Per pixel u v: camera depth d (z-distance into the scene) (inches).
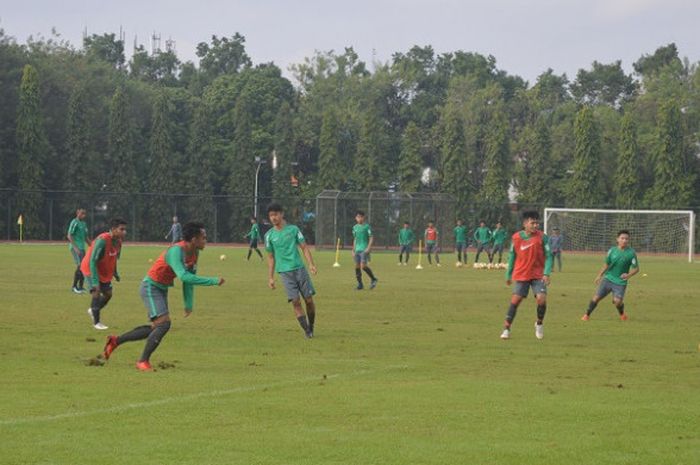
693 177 3966.5
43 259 2262.6
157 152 4124.0
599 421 506.3
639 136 4197.8
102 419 499.5
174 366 684.1
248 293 1354.6
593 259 3100.4
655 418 514.9
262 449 439.2
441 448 444.1
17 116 3917.3
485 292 1454.2
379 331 924.0
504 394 581.3
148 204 3978.8
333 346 810.2
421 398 565.6
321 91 5044.3
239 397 564.1
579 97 5265.8
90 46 5974.4
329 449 439.8
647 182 4119.1
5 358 708.0
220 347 793.6
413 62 5506.9
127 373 648.4
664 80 4534.9
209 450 436.8
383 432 475.5
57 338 828.0
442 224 3403.1
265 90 4847.4
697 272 2228.1
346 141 4658.0
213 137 4402.1
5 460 415.8
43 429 475.5
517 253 878.4
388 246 3373.5
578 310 1186.6
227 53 5777.6
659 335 917.8
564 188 4217.5
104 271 915.4
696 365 718.5
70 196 3860.7
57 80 4237.2
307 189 4357.8
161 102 4138.8
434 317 1066.1
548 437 469.1
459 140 4195.4
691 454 439.2
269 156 4367.6
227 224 4069.9
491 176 4215.1
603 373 673.6
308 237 4094.5
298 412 522.3
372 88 5103.3
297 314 866.8
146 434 466.9
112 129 4065.0
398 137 4859.7
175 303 1187.9
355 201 3454.7
